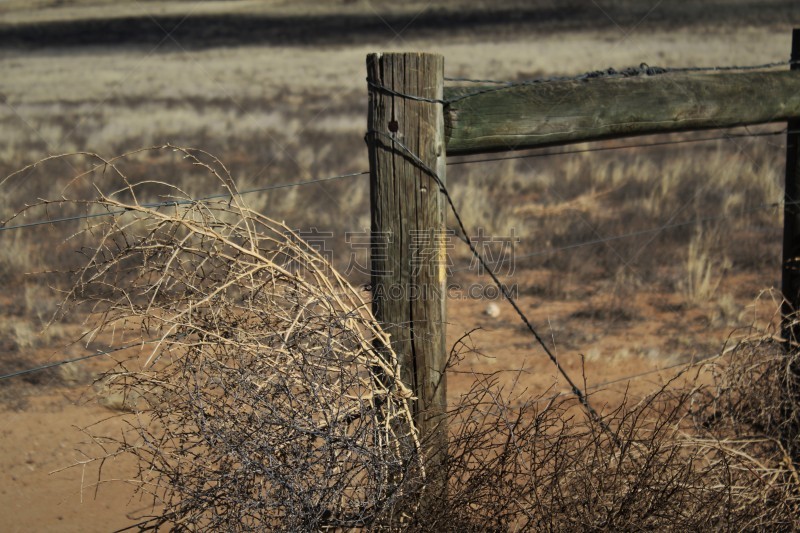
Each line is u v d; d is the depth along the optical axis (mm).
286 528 3773
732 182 17094
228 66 61000
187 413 3871
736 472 4672
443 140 4441
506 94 4648
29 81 52406
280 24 94062
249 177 19969
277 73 55438
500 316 10133
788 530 4488
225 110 36281
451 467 4281
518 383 7703
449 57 60031
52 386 7684
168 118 33188
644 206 15508
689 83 5586
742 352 5312
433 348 4457
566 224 14422
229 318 4008
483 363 8367
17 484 6016
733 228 13805
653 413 5645
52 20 103125
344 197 16953
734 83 5805
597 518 4141
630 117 5199
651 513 4082
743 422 5223
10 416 7051
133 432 6391
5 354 8555
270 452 3695
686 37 66125
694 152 20891
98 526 5488
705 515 4250
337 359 3998
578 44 66250
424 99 4309
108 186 18781
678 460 4543
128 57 70500
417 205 4379
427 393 4453
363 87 44875
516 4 99000
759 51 54438
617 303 10367
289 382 3855
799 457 4969
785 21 74062
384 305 4453
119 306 3836
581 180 18266
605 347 8891
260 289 4000
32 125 30547
